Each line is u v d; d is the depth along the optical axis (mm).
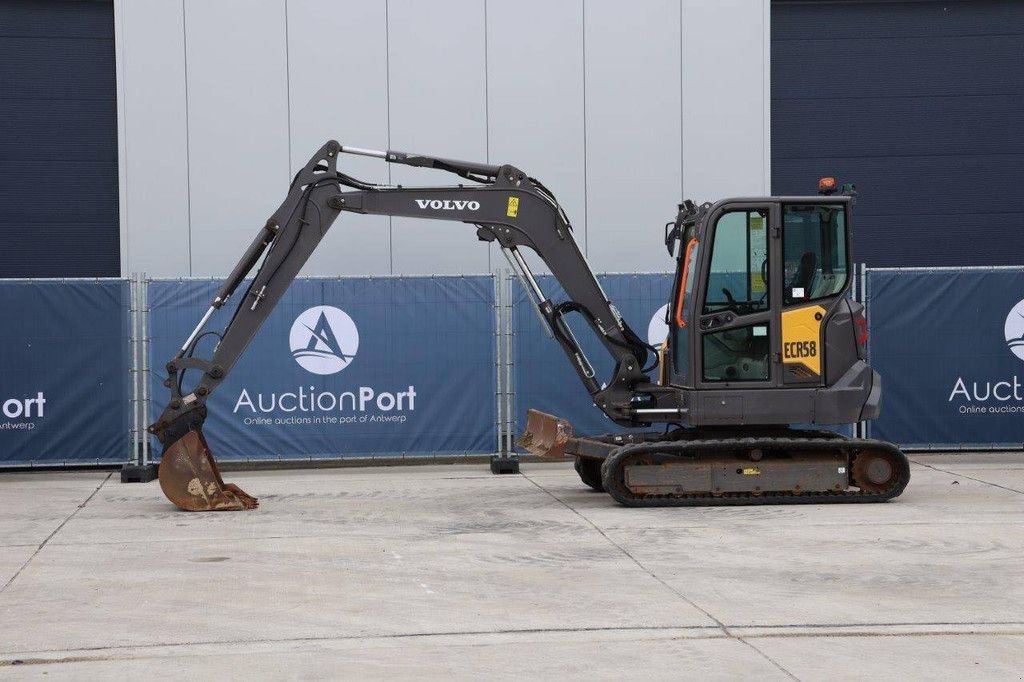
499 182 11500
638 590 7246
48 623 6578
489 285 14172
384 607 6871
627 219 16688
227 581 7645
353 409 14039
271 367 13938
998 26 17750
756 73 16766
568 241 11570
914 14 17750
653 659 5738
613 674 5488
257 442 13906
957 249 17781
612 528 9633
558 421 11602
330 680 5445
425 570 7938
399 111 16484
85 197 16938
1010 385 14539
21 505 11477
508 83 16578
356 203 11289
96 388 13742
